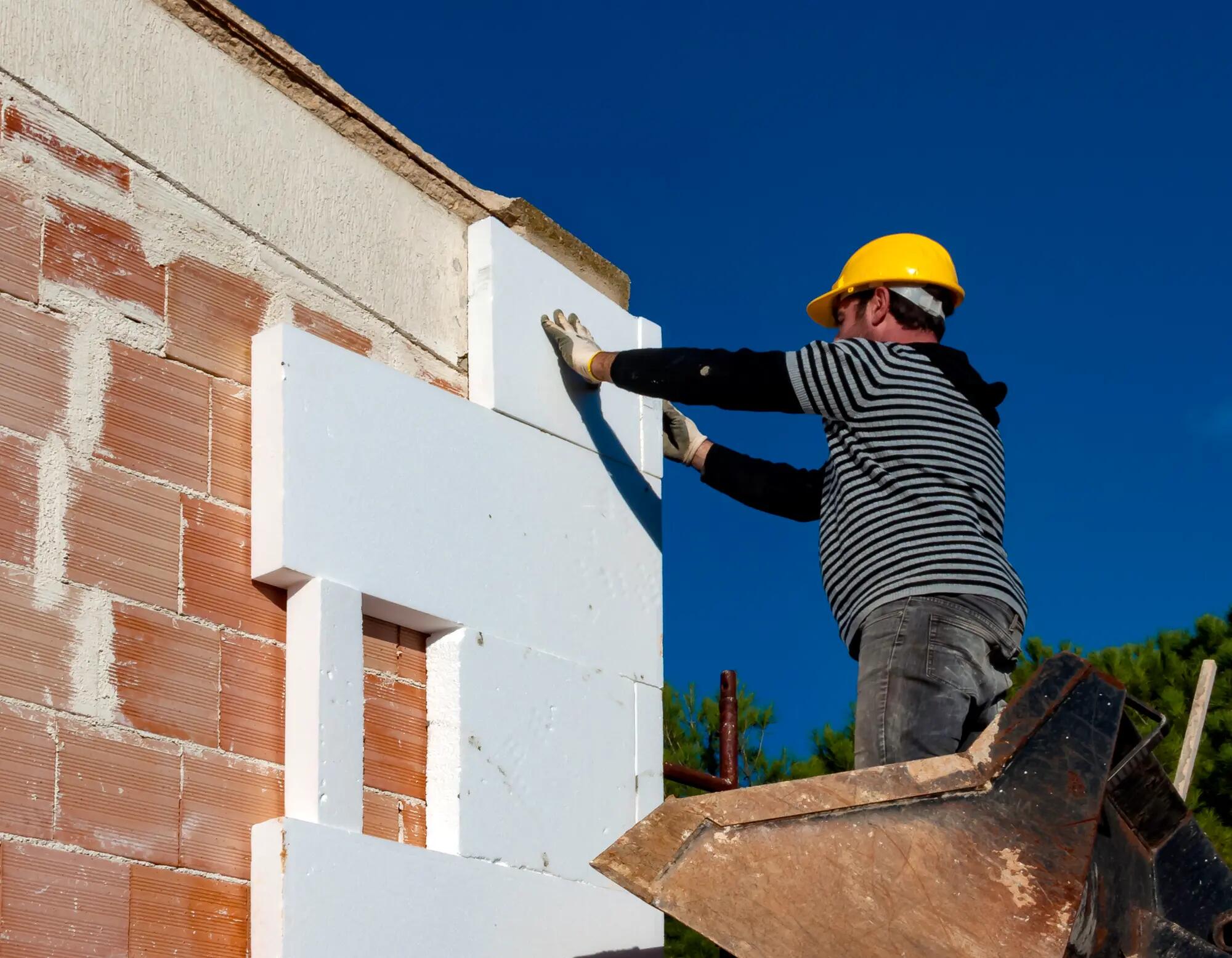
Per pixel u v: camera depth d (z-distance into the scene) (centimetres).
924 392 391
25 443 320
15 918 292
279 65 400
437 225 441
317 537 364
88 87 354
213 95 384
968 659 363
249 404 370
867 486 387
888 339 425
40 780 303
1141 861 377
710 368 406
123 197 355
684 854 317
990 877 318
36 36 345
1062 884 316
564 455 447
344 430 379
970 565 370
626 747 435
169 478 346
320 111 412
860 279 429
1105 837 362
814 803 323
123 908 310
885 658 366
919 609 367
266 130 396
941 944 307
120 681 323
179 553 344
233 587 353
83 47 354
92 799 311
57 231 338
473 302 442
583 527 446
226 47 390
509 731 398
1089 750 336
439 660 393
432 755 386
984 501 384
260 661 354
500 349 437
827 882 314
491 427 424
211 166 378
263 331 379
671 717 1178
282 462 361
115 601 327
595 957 399
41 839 300
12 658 306
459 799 379
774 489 470
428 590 388
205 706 338
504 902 378
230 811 336
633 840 318
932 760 332
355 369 386
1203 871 376
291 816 346
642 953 414
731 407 409
